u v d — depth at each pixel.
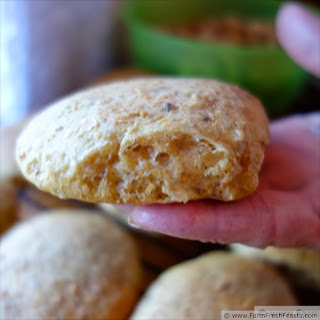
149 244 0.32
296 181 0.25
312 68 0.31
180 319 0.24
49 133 0.20
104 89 0.22
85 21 0.48
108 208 0.33
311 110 0.47
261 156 0.20
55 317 0.25
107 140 0.19
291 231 0.21
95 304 0.26
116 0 0.52
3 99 0.42
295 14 0.30
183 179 0.19
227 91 0.22
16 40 0.40
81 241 0.29
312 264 0.28
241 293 0.26
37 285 0.26
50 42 0.44
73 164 0.19
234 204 0.20
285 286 0.27
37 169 0.20
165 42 0.45
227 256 0.29
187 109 0.20
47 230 0.30
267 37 0.49
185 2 0.55
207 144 0.19
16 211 0.34
